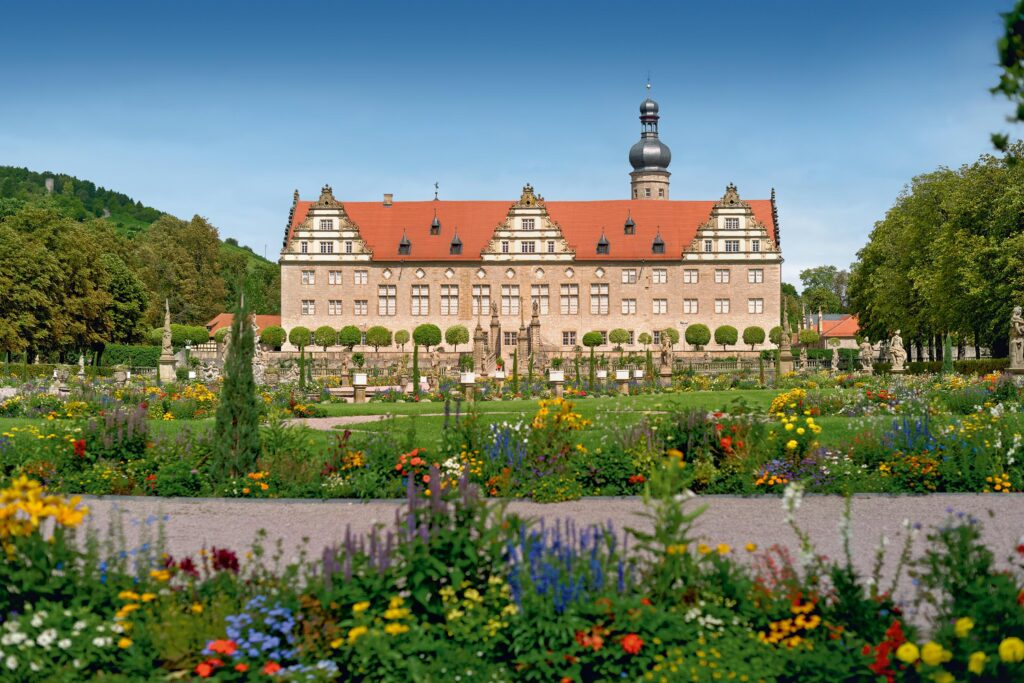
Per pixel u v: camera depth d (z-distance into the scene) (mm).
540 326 111125
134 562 10141
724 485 18172
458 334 108812
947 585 8391
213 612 8570
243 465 18609
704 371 84250
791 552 13141
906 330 77625
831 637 8062
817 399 32781
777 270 110688
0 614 8578
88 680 7969
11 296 75500
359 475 18641
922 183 77188
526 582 8555
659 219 113688
